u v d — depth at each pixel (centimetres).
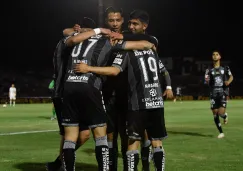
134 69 606
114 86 701
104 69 608
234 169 809
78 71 612
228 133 1461
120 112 709
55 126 1764
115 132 723
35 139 1288
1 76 7112
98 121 622
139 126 607
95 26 686
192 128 1666
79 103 617
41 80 7125
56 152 1016
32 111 3067
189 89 7125
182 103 4678
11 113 2791
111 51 629
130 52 612
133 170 621
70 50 651
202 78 7606
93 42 633
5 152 1010
